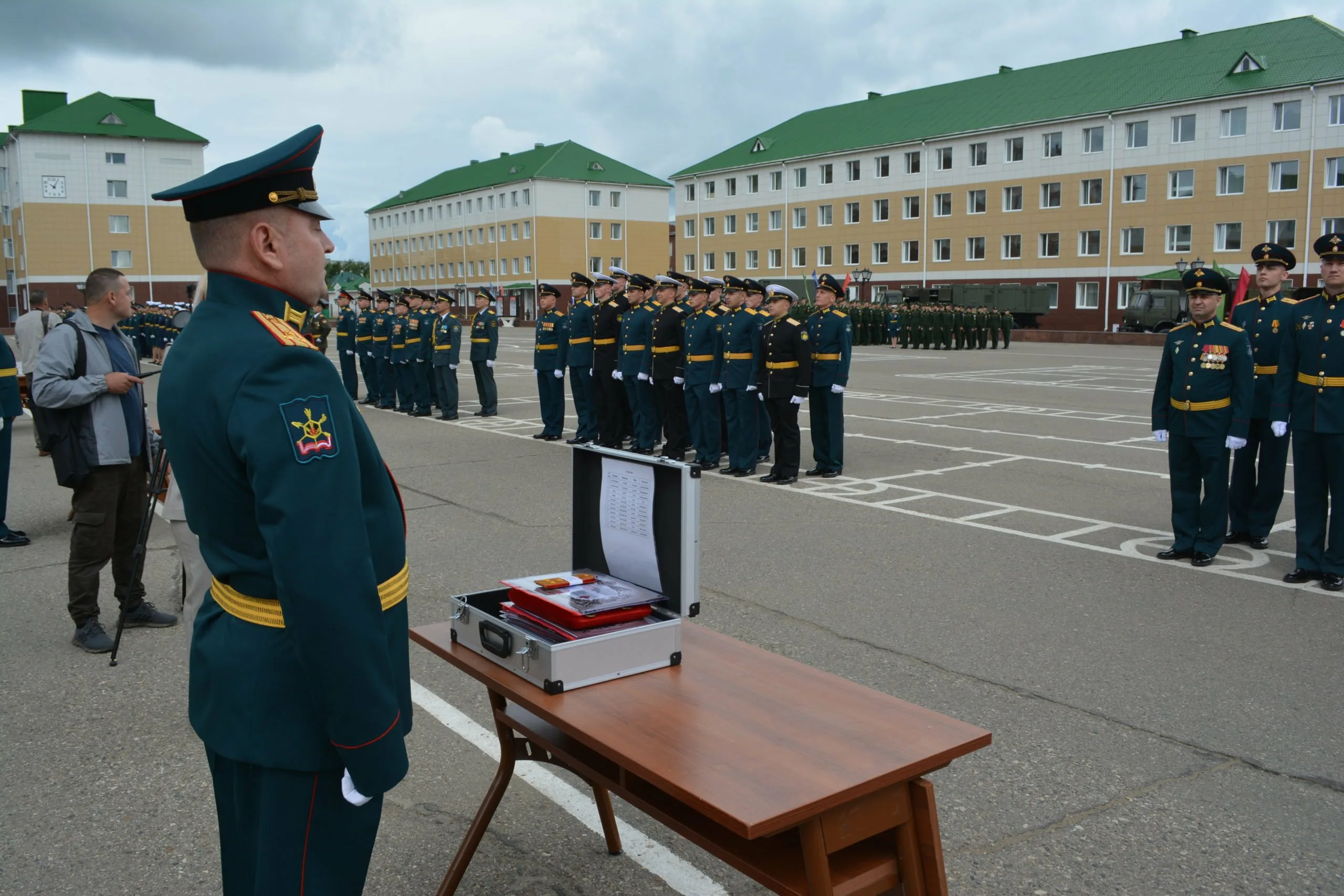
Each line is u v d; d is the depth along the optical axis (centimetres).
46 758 411
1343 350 643
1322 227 4197
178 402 191
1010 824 356
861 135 5812
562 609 262
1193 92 4509
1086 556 734
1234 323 805
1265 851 339
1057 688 482
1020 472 1095
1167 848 340
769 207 6256
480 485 1016
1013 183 5122
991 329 3897
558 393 1387
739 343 1099
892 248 5662
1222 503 715
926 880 223
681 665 270
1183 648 538
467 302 8350
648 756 215
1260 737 427
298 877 196
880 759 215
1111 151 4769
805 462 1199
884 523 847
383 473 211
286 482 177
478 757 411
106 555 541
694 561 269
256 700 194
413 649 538
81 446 520
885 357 3269
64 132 5841
